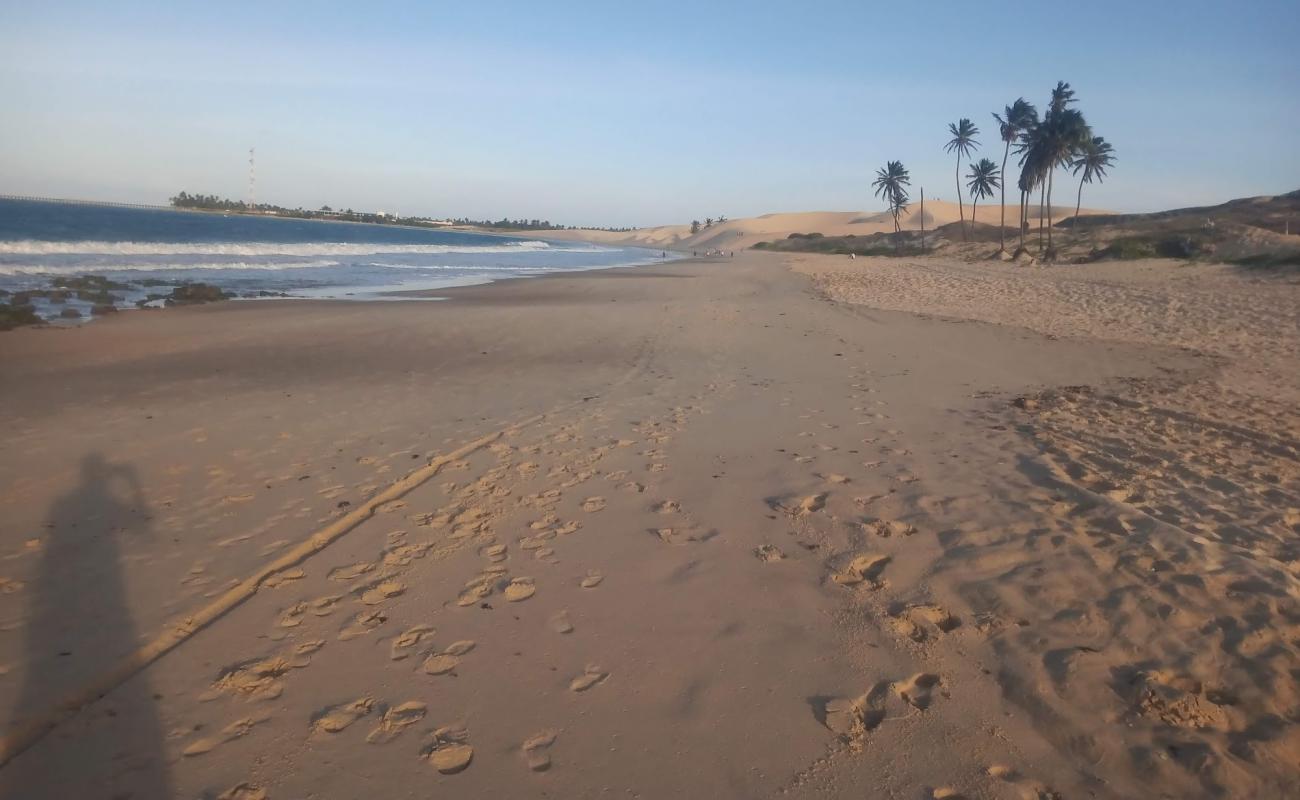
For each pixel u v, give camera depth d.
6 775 2.48
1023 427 6.74
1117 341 12.73
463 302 19.75
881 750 2.62
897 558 4.05
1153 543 4.02
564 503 4.97
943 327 14.36
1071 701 2.83
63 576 3.89
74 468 5.67
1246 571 3.66
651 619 3.48
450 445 6.30
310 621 3.46
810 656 3.18
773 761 2.57
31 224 54.19
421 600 3.66
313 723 2.75
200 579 3.86
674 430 6.80
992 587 3.66
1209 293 18.67
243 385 8.94
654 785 2.46
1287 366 10.48
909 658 3.16
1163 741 2.62
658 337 13.18
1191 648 3.11
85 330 13.14
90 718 2.77
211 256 36.12
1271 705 2.77
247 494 5.13
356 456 6.00
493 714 2.81
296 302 18.67
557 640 3.31
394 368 10.18
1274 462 5.71
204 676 3.04
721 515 4.72
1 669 3.06
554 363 10.64
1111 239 47.50
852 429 6.75
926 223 109.69
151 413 7.46
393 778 2.48
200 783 2.45
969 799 2.40
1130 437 6.41
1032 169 47.31
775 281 28.23
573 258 58.25
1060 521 4.43
